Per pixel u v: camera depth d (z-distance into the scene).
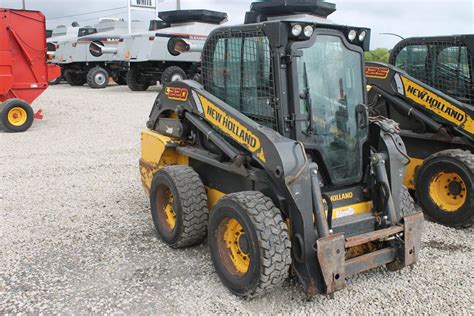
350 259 3.71
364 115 4.11
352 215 4.05
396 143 4.17
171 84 4.96
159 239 4.98
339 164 4.03
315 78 3.88
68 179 7.31
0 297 3.81
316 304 3.73
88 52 22.06
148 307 3.69
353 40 4.11
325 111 3.94
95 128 11.80
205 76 4.60
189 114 4.64
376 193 4.11
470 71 5.86
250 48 4.02
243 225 3.61
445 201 5.51
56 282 4.07
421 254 4.67
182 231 4.45
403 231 3.92
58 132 11.25
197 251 4.68
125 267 4.34
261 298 3.81
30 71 11.66
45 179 7.30
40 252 4.67
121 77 23.50
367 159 4.21
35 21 11.48
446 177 5.47
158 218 4.86
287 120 3.78
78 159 8.64
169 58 18.59
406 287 4.02
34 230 5.24
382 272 4.27
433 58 6.24
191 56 18.89
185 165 4.99
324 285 3.54
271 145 3.56
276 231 3.51
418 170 5.69
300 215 3.51
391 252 3.93
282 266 3.51
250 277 3.59
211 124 4.32
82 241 4.95
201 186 4.51
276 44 3.70
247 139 3.83
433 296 3.88
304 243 3.52
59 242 4.91
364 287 4.00
